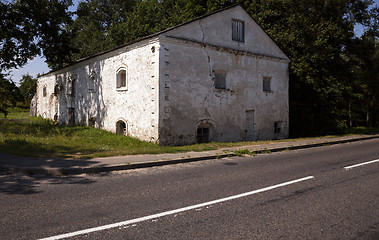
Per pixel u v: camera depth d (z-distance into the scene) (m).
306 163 8.74
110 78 15.62
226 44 14.87
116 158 8.53
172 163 8.49
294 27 19.78
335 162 8.92
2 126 15.98
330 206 4.71
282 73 18.28
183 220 4.01
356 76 25.77
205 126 14.06
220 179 6.51
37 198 4.94
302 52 19.77
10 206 4.50
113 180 6.34
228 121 14.92
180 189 5.62
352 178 6.70
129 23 25.88
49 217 4.04
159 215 4.19
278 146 12.32
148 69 12.73
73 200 4.85
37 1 17.36
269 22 20.59
